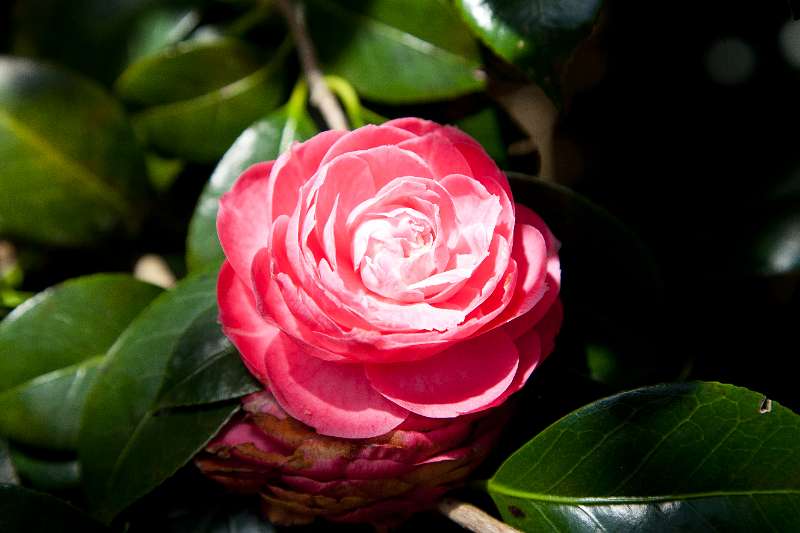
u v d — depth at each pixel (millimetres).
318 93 390
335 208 312
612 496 331
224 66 414
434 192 322
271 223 313
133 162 422
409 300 313
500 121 389
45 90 411
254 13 421
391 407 315
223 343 338
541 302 323
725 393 322
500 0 341
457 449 321
